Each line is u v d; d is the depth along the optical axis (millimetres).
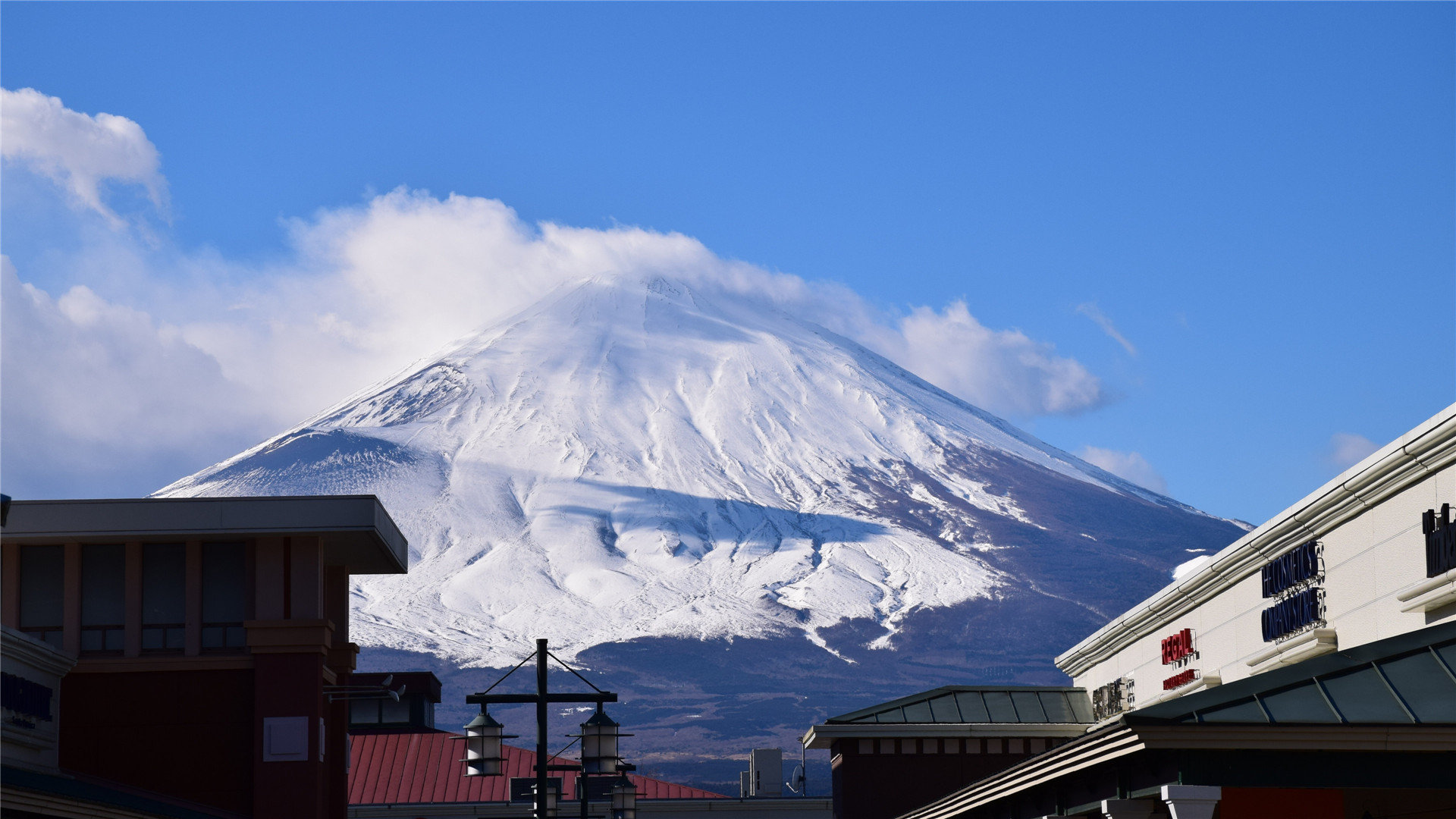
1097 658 49750
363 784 65562
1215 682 36531
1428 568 25859
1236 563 34812
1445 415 24859
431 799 64250
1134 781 20438
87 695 36156
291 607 36906
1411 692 19891
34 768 30469
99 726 36062
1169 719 19031
